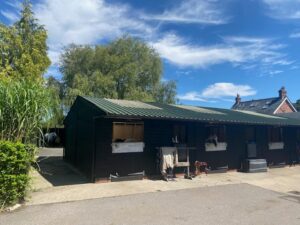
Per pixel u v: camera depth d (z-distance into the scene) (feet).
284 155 53.93
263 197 27.81
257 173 43.80
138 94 91.86
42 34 67.56
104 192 27.61
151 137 36.65
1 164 20.84
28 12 66.90
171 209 22.72
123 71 92.89
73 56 93.91
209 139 42.27
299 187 34.17
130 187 30.25
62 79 92.17
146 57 102.68
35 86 23.09
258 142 49.42
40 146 23.79
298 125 52.19
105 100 40.34
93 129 33.17
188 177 36.73
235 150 45.55
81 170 38.70
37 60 65.82
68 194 26.35
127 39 103.40
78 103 42.37
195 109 48.24
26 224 18.37
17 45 63.52
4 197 21.08
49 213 20.65
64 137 52.75
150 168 36.27
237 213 22.38
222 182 34.91
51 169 40.88
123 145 34.30
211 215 21.65
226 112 52.01
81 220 19.51
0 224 18.26
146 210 22.26
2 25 63.82
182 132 39.70
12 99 21.67
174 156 35.99
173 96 104.06
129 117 31.32
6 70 55.36
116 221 19.60
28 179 22.84
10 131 22.12
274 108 129.29
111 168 33.37
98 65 94.99
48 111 23.75
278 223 20.45
